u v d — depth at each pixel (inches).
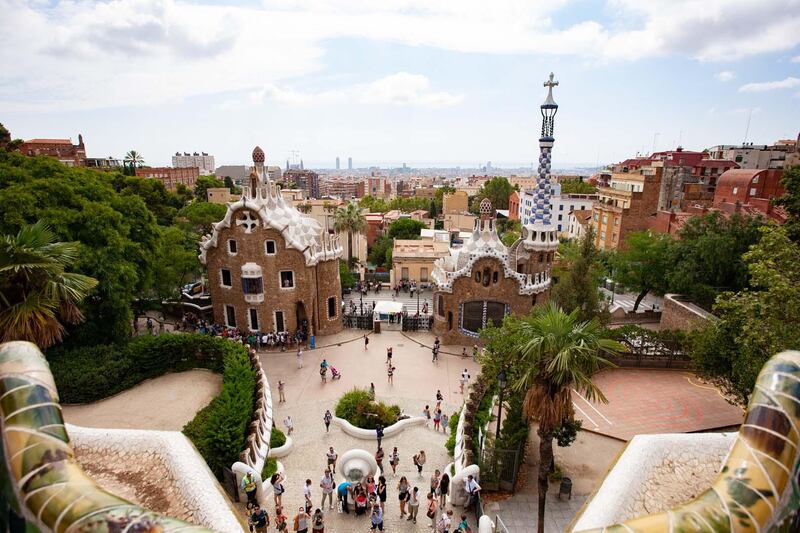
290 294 1820.9
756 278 960.3
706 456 578.2
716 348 1049.5
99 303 1298.0
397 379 1552.7
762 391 295.3
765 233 990.4
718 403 1284.4
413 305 2440.9
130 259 1477.6
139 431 623.5
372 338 1926.7
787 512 261.6
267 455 984.3
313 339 1801.2
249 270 1753.2
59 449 255.0
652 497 526.6
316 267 1881.2
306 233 1877.5
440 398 1286.9
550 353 682.8
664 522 241.3
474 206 5826.8
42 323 738.2
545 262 1902.1
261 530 741.3
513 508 860.6
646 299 2625.5
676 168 3233.3
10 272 717.3
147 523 203.2
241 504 839.7
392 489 926.4
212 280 1878.7
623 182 3853.3
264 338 1779.0
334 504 860.6
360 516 828.0
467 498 853.2
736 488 262.5
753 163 3996.1
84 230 1268.5
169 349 1248.2
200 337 1280.8
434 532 788.6
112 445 605.9
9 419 257.0
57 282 761.6
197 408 1075.3
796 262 912.3
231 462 864.3
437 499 869.8
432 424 1240.2
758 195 2522.1
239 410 976.3
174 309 2096.5
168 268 1904.5
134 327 1814.7
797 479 268.7
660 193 3255.4
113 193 1578.5
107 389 1126.4
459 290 1831.9
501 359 971.9
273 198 1817.2
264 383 1171.9
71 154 5398.6
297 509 857.5
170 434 620.4
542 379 707.4
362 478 855.7
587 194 4859.7
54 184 1286.9
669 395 1328.7
